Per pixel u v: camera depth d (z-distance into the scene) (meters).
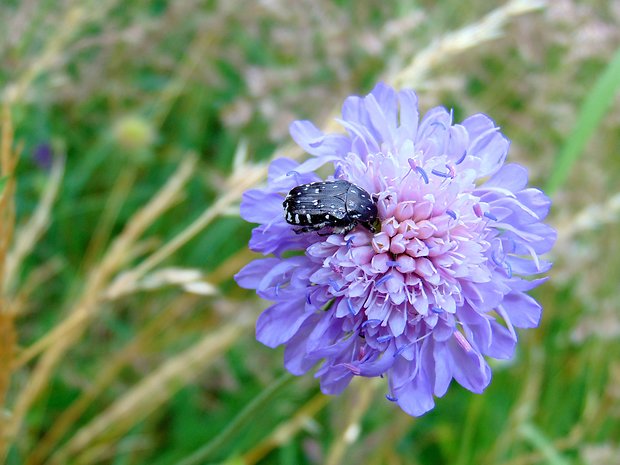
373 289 0.08
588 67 0.16
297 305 0.08
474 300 0.08
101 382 0.12
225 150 0.16
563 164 0.11
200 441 0.13
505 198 0.08
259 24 0.16
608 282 0.14
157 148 0.16
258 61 0.17
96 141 0.16
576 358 0.14
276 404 0.12
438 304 0.08
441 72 0.15
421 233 0.08
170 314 0.13
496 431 0.13
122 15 0.16
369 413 0.13
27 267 0.14
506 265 0.07
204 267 0.15
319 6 0.14
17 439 0.11
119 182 0.15
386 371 0.08
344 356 0.08
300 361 0.08
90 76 0.15
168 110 0.16
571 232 0.12
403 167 0.08
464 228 0.08
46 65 0.13
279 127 0.14
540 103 0.15
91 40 0.14
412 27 0.14
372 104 0.08
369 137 0.08
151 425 0.13
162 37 0.16
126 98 0.16
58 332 0.10
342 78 0.14
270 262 0.08
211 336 0.12
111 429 0.12
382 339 0.07
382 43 0.14
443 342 0.08
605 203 0.14
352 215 0.07
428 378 0.08
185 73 0.16
